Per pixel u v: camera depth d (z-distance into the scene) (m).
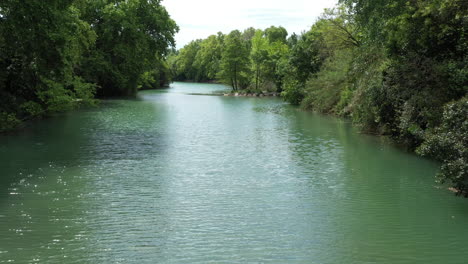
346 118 33.00
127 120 30.23
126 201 11.29
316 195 12.05
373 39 23.61
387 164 16.00
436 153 12.16
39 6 19.55
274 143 20.80
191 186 12.88
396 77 18.19
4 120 23.16
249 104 49.28
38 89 28.16
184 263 7.67
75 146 19.03
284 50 79.06
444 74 16.70
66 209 10.55
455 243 8.70
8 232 9.03
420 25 17.91
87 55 53.84
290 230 9.36
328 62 40.19
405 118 17.16
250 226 9.59
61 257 7.86
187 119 31.77
